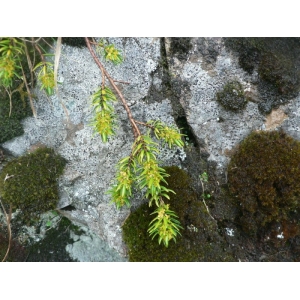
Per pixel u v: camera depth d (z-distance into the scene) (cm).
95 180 29
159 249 26
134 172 25
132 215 27
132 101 28
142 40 27
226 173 28
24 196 28
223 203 28
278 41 26
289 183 26
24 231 31
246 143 27
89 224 29
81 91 28
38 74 26
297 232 28
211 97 27
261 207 27
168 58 27
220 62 27
